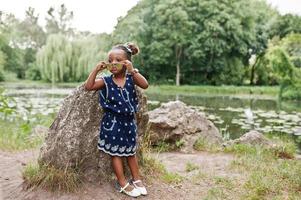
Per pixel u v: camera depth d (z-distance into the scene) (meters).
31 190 3.99
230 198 4.13
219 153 7.18
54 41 38.06
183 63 45.56
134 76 3.97
